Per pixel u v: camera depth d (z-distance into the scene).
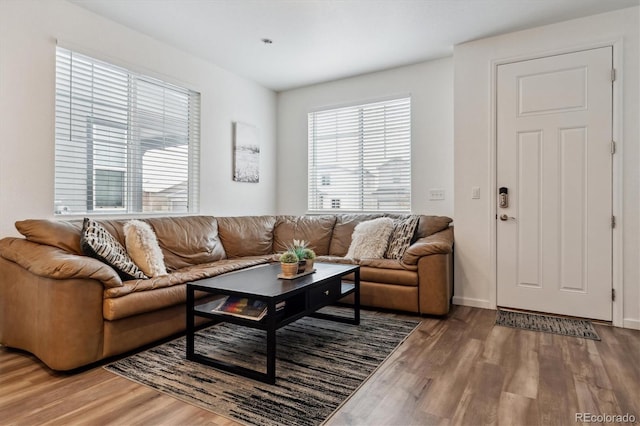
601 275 2.96
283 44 3.53
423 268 3.05
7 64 2.49
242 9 2.90
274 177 5.04
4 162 2.49
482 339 2.56
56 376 2.00
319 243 4.14
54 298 1.99
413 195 4.08
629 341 2.53
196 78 3.84
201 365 2.14
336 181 4.64
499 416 1.62
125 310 2.17
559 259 3.12
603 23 2.94
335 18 3.04
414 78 4.06
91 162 3.01
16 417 1.60
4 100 2.48
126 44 3.19
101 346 2.12
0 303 2.35
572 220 3.06
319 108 4.71
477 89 3.43
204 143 3.95
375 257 3.53
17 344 2.26
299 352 2.33
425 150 4.01
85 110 2.96
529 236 3.22
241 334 2.68
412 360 2.21
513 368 2.10
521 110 3.25
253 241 4.03
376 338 2.58
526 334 2.67
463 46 3.49
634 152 2.84
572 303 3.07
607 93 2.93
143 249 2.71
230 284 2.23
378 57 3.85
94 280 2.10
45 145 2.68
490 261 3.37
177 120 3.71
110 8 2.89
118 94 3.19
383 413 1.64
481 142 3.41
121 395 1.80
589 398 1.77
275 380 1.94
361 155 4.46
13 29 2.52
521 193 3.25
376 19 3.04
